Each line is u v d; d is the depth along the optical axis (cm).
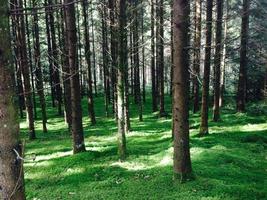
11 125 468
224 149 1752
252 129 2259
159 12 2669
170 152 1639
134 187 1246
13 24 2453
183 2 1137
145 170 1423
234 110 3228
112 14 2088
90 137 2402
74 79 1697
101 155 1695
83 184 1341
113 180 1342
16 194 478
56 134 2700
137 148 1828
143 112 3697
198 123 2523
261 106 2936
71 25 1656
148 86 6575
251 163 1559
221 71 3338
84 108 4172
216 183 1224
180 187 1207
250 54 3450
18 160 478
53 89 4244
